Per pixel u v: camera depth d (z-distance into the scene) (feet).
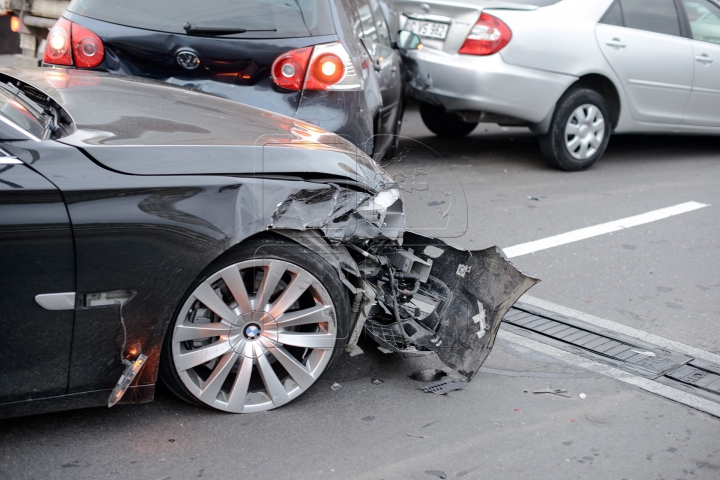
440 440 9.95
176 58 14.42
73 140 9.28
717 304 14.85
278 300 9.96
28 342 8.75
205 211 9.21
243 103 13.46
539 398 11.15
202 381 10.07
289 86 14.53
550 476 9.29
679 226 19.27
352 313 10.68
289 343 10.18
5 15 24.99
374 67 18.20
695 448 10.01
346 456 9.51
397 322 11.38
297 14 14.79
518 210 19.83
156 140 9.70
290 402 10.64
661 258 17.08
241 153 9.80
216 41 14.35
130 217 8.86
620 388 11.55
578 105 23.31
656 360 12.50
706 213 20.40
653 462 9.66
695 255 17.35
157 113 10.85
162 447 9.51
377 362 12.02
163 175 9.16
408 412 10.60
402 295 11.78
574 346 12.89
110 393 9.35
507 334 13.25
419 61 23.04
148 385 9.49
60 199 8.57
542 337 13.19
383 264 11.29
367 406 10.69
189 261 9.22
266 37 14.46
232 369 10.41
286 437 9.84
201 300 9.55
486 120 22.89
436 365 12.03
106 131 9.73
